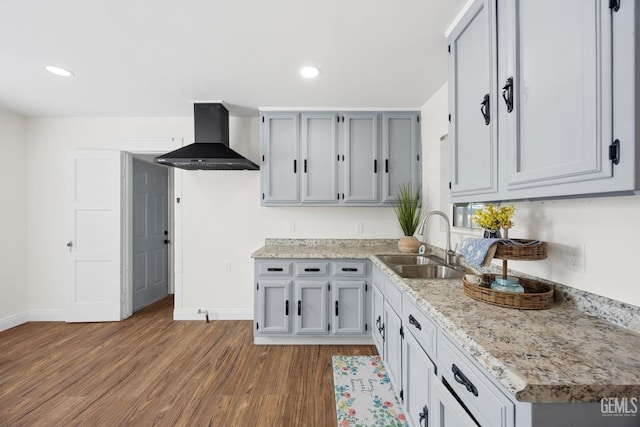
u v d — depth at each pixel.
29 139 3.04
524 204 1.35
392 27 1.52
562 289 1.11
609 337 0.81
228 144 2.75
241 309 3.08
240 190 3.07
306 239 3.02
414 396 1.36
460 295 1.22
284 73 2.05
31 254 3.04
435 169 2.44
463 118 1.34
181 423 1.61
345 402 1.79
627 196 0.89
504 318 0.96
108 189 3.01
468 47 1.30
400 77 2.12
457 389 0.92
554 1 0.82
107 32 1.57
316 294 2.50
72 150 2.97
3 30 1.55
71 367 2.17
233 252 3.07
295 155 2.69
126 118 3.06
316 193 2.69
